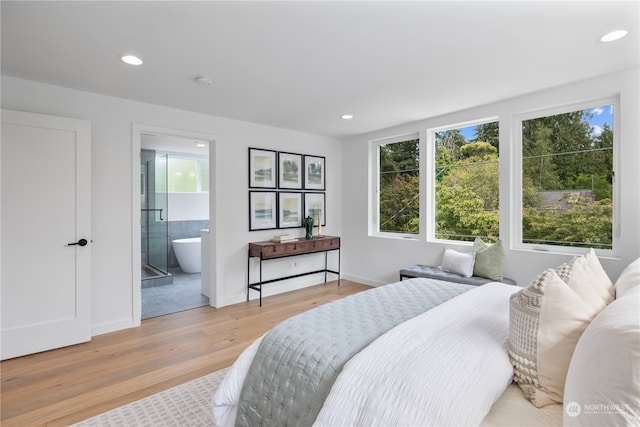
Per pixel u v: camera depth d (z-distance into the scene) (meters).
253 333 3.14
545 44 2.16
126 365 2.51
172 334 3.12
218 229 3.92
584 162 2.94
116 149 3.18
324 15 1.82
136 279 3.30
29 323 2.66
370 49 2.22
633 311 0.87
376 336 1.51
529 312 1.16
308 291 4.64
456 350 1.23
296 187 4.70
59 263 2.79
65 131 2.80
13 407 1.99
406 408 1.01
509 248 3.35
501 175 3.40
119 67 2.50
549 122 3.14
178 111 3.58
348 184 5.20
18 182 2.61
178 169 6.57
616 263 2.69
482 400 1.00
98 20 1.86
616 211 2.76
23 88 2.71
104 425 1.82
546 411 1.07
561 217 3.08
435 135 4.14
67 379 2.31
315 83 2.84
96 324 3.09
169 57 2.34
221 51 2.25
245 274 4.19
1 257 2.55
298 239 4.50
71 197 2.84
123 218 3.24
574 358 0.95
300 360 1.40
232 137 4.03
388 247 4.59
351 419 1.07
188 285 5.06
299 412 1.29
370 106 3.50
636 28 1.95
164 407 1.99
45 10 1.75
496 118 3.51
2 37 2.05
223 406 1.58
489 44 2.15
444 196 4.04
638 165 2.58
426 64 2.46
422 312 1.82
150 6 1.73
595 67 2.53
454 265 3.54
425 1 1.69
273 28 1.96
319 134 4.93
